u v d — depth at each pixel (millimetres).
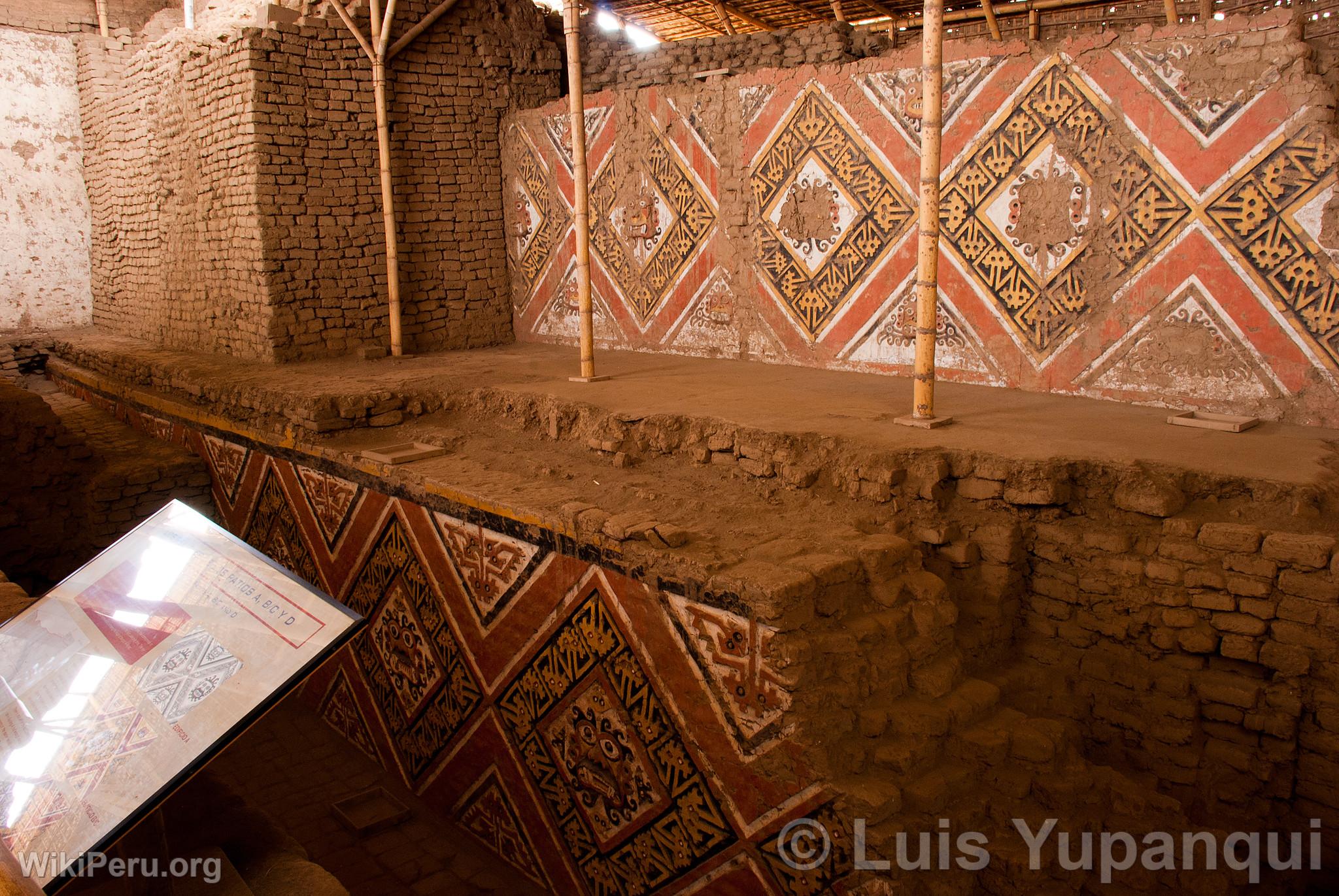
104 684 2176
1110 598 3910
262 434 6766
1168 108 5125
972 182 6004
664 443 5281
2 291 11664
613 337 8773
